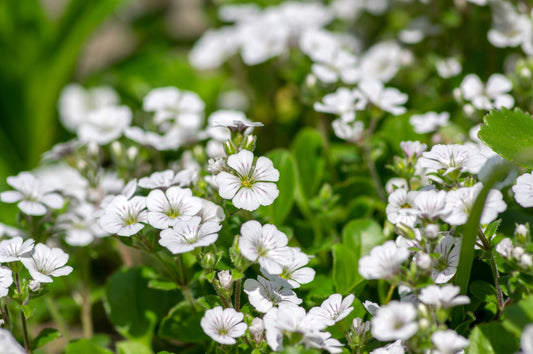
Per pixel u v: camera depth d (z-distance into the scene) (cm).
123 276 42
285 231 40
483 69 49
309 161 45
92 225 42
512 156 38
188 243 36
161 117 46
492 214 36
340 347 37
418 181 40
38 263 38
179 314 40
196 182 40
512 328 35
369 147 44
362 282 39
